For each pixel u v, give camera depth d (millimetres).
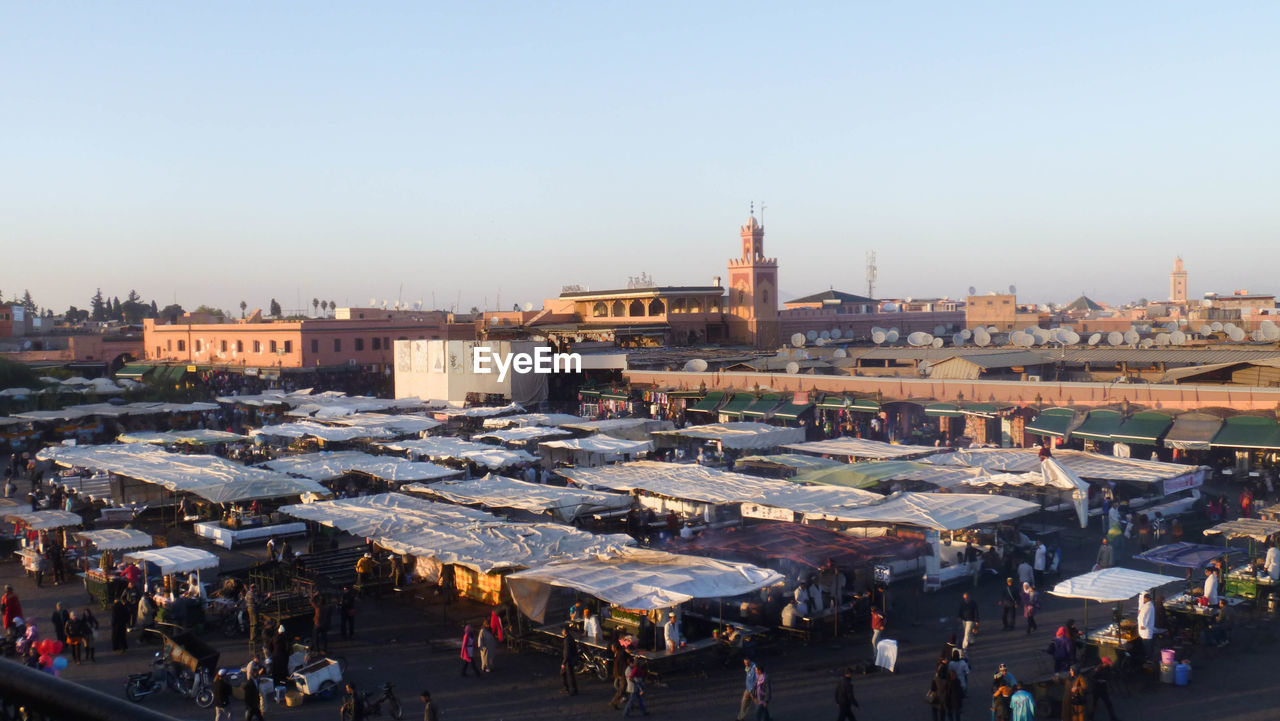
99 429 64375
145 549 31281
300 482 38281
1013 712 18578
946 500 31906
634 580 23812
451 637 26484
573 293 106500
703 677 23078
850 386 58406
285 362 88438
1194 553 26203
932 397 55062
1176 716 19891
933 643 25141
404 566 31250
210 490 36750
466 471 45156
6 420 59469
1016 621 26797
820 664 23812
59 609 25531
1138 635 22688
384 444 50750
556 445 47812
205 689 22156
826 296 157000
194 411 67188
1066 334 66188
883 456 44781
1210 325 74188
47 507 41906
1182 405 46188
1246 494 37125
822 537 28594
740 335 98500
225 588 28469
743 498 35062
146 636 26281
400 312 108000
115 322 184125
